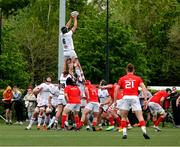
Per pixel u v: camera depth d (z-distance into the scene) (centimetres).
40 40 17362
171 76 18075
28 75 14862
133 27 18062
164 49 17950
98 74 14262
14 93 9350
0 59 14350
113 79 14338
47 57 17375
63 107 7294
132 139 5181
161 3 18362
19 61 14675
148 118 8706
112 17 17788
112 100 7256
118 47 14400
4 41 14712
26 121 10250
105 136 5728
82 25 15138
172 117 8588
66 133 6325
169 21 18150
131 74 5231
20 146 4162
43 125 7369
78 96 7100
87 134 6141
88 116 7469
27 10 18900
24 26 17438
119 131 6800
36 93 7362
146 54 17925
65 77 7425
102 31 14450
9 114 9306
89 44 14362
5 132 6419
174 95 8688
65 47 7594
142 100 8306
